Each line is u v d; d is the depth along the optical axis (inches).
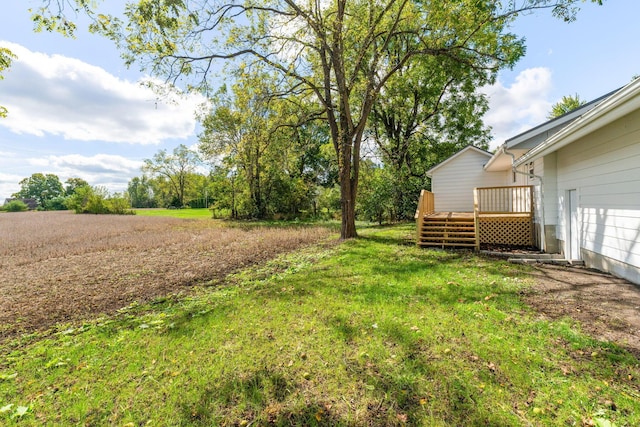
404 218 737.0
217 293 201.0
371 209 691.4
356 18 402.0
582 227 243.0
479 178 553.9
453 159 568.7
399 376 97.9
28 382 103.2
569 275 210.7
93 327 151.1
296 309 159.5
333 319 144.2
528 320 136.3
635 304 150.6
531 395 86.9
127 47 300.2
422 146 785.6
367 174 678.5
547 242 295.0
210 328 140.6
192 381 100.2
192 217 1200.8
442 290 182.7
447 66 498.0
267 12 380.2
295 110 496.1
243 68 386.3
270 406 87.6
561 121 280.1
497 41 420.5
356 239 412.5
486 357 106.6
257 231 596.4
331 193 996.6
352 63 480.1
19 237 594.6
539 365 101.0
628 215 184.9
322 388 94.3
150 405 89.7
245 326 140.9
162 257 350.9
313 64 443.8
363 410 84.4
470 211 557.9
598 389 88.2
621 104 140.9
